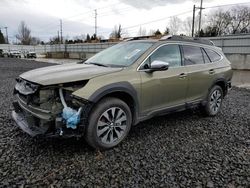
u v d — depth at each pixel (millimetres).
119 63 3709
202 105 4816
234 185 2582
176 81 4008
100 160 2980
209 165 2984
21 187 2398
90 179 2574
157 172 2766
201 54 4762
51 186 2428
